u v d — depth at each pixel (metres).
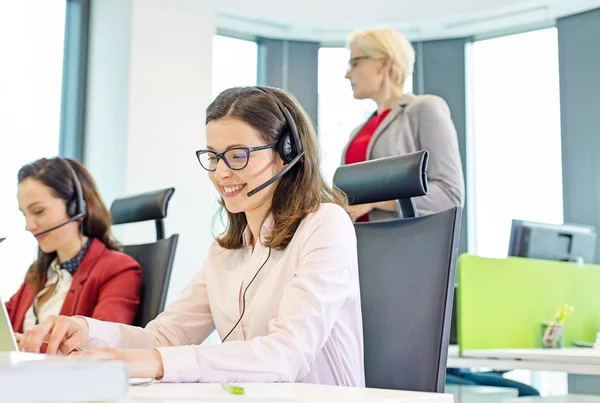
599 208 3.70
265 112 1.32
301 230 1.31
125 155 3.49
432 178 2.46
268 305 1.29
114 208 2.21
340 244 1.26
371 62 2.69
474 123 4.12
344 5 3.92
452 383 2.60
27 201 2.02
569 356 1.72
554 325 2.24
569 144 3.82
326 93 4.20
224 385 0.86
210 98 3.75
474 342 2.12
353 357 1.27
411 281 1.32
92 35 3.77
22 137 3.48
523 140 3.98
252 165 1.30
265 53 4.17
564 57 3.85
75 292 1.99
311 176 1.37
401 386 1.28
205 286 1.49
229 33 4.12
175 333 1.43
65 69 3.75
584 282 2.44
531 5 3.77
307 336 1.13
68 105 3.73
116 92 3.60
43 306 2.05
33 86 3.57
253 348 1.05
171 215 3.57
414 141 2.53
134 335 1.35
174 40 3.66
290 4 3.90
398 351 1.30
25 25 3.54
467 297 2.13
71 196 2.04
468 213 4.04
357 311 1.29
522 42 4.02
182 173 3.63
